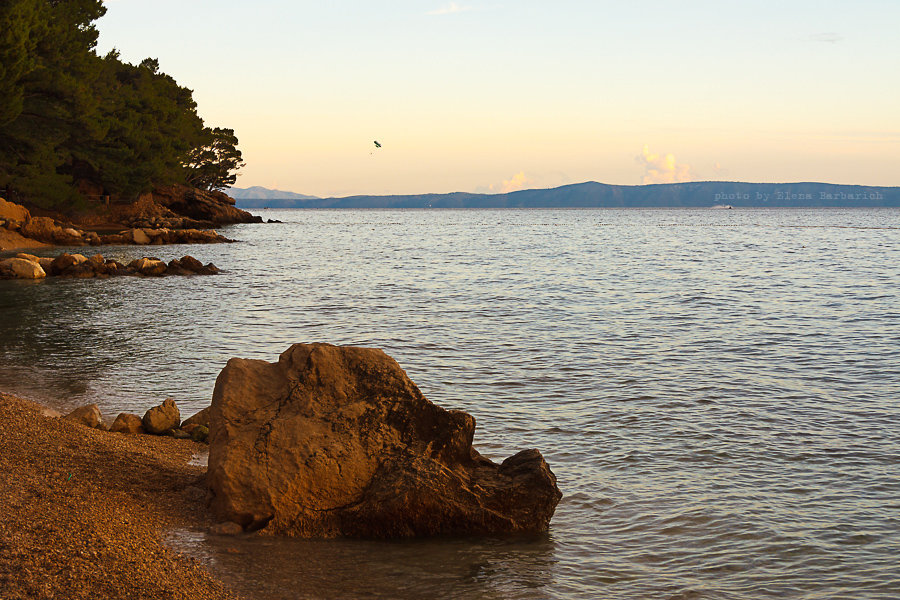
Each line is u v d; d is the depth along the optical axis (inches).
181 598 298.0
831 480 489.7
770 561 377.1
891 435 586.9
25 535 324.8
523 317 1258.0
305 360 446.6
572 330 1114.7
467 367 845.2
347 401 436.1
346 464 405.1
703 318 1244.5
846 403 684.7
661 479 490.9
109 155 3181.6
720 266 2420.0
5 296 1477.6
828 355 914.7
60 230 2706.7
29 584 281.1
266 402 431.5
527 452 441.4
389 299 1508.4
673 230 6274.6
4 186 2746.1
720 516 430.6
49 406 649.0
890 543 396.8
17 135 2492.6
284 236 4407.0
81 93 2529.5
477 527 404.5
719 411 657.0
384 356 458.0
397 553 377.1
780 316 1267.2
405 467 406.3
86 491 400.8
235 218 5482.3
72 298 1461.6
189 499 420.8
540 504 412.5
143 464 461.1
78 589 285.4
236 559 355.9
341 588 335.0
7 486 384.5
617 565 371.6
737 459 529.7
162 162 3816.4
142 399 685.9
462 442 431.5
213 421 427.2
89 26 3016.7
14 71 2160.4
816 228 6673.2
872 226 7209.6
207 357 887.7
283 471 397.7
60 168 3312.0
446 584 343.9
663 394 717.9
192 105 5088.6
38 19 2391.7
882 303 1446.9
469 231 5969.5
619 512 437.1
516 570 361.7
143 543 349.4
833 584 353.7
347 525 397.1
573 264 2507.4
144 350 931.3
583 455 537.6
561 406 674.2
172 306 1366.9
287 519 392.2
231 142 5403.5
